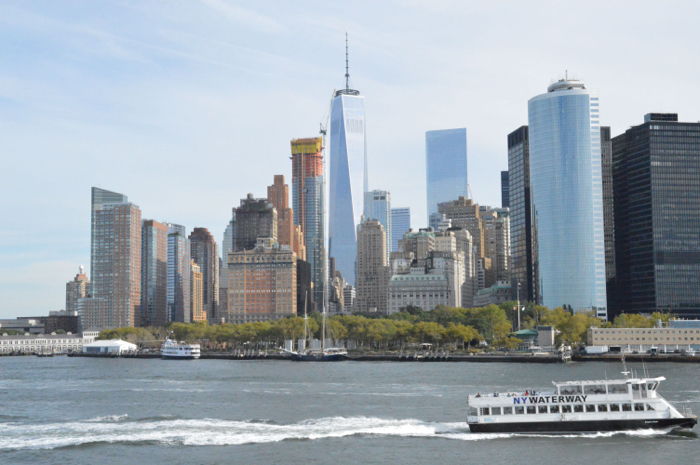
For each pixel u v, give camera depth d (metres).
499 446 135.38
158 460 128.88
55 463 127.81
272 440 143.12
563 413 142.75
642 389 143.62
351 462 126.12
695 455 127.31
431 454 130.62
